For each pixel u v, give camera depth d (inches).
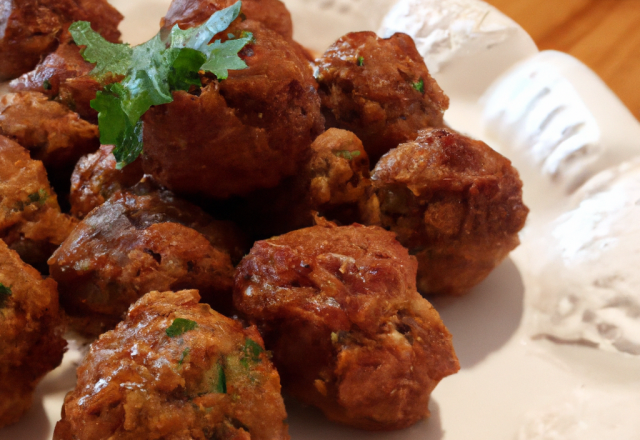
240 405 4.2
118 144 5.0
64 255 5.3
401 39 6.8
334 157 5.7
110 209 5.5
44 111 6.6
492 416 5.3
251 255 5.0
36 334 5.1
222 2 5.5
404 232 5.8
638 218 6.0
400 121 6.4
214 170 5.4
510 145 7.6
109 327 5.4
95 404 4.0
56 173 6.8
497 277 6.5
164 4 9.1
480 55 8.2
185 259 5.1
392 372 4.7
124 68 4.9
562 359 5.8
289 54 5.4
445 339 5.0
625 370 5.4
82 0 7.8
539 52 7.9
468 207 5.7
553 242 6.5
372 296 4.7
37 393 5.4
